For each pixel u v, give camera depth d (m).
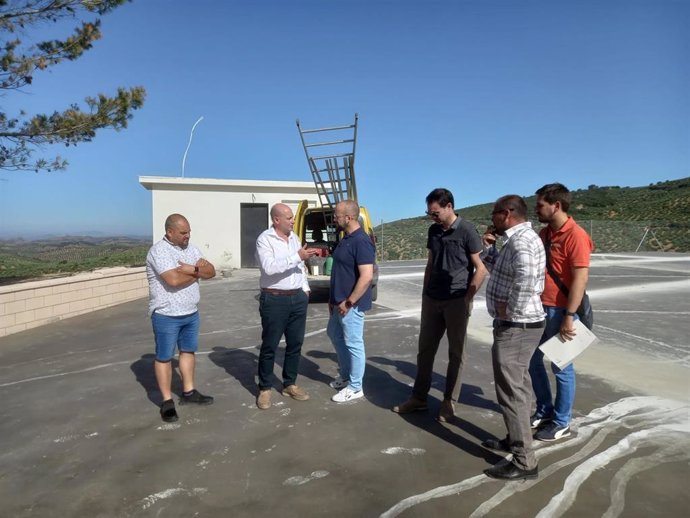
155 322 3.99
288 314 4.15
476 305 9.12
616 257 21.16
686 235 25.98
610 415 3.90
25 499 2.84
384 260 22.16
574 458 3.21
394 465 3.17
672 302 9.46
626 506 2.66
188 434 3.70
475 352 5.89
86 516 2.66
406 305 9.38
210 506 2.74
